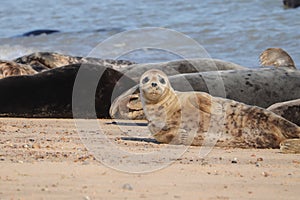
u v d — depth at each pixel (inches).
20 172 999.0
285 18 3764.8
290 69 1958.7
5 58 3331.7
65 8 4859.7
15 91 1804.9
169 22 3954.2
